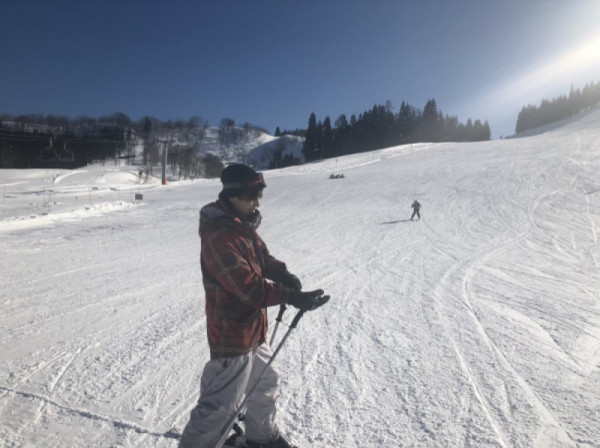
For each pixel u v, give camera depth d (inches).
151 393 131.6
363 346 175.8
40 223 610.2
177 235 533.0
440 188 1135.0
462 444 104.6
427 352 168.9
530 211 794.8
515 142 2299.5
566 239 566.9
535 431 109.8
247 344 83.2
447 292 281.3
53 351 165.3
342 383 139.8
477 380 141.9
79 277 301.0
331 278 330.3
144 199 1165.7
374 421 115.7
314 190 1268.5
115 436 107.4
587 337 188.7
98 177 2256.4
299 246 497.0
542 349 172.7
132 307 230.4
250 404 91.0
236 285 76.9
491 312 231.0
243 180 81.9
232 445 97.1
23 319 206.1
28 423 112.4
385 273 350.6
